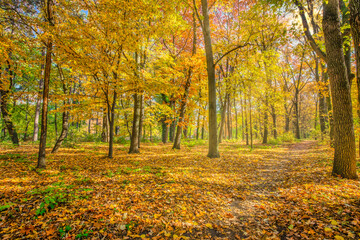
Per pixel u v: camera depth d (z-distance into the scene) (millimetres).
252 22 8883
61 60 8117
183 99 14070
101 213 3676
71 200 4090
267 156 11672
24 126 20062
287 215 3742
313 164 7871
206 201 4703
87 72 8523
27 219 3270
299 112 39406
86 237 2902
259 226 3498
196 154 11414
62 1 7676
